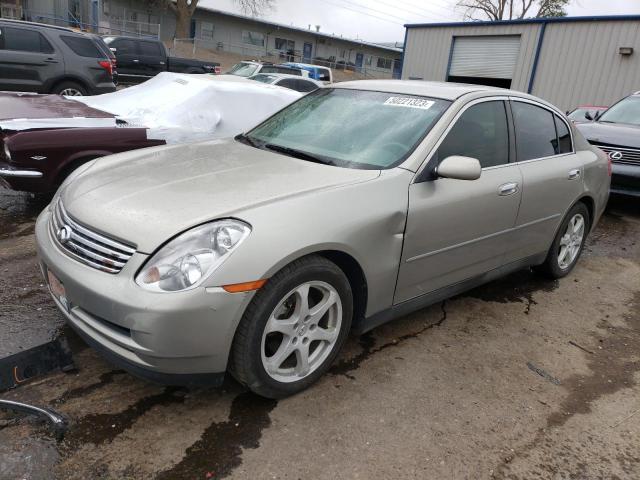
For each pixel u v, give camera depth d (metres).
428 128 3.10
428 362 3.09
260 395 2.52
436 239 3.02
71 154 4.66
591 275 4.80
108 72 10.69
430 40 21.23
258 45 42.28
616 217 7.18
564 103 17.72
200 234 2.21
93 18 31.89
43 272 2.74
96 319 2.31
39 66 9.85
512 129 3.63
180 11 34.94
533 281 4.52
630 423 2.72
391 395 2.74
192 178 2.71
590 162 4.38
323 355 2.70
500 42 19.06
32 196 5.67
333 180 2.71
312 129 3.44
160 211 2.34
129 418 2.40
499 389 2.90
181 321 2.10
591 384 3.04
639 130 7.06
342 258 2.62
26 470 2.06
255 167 2.89
